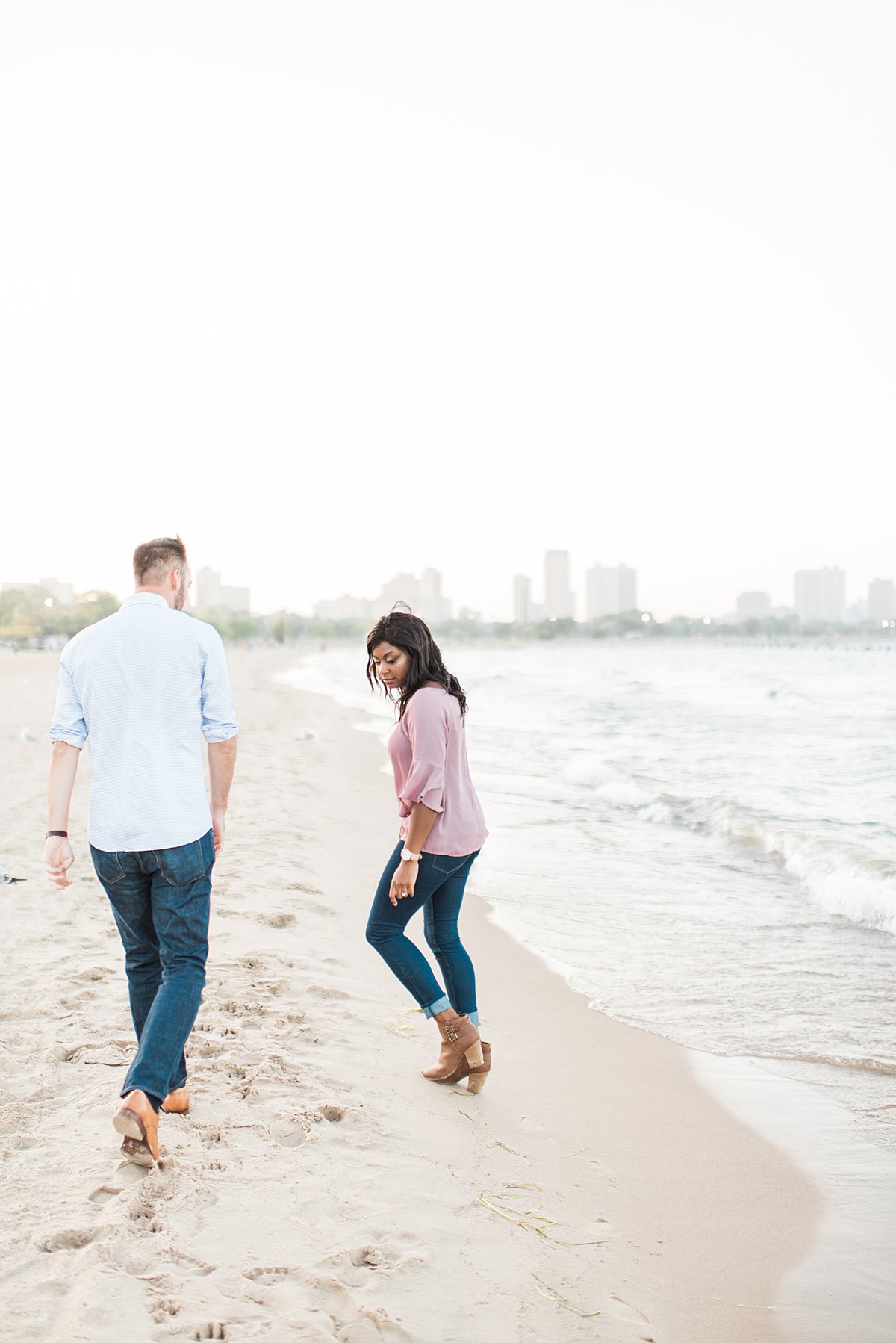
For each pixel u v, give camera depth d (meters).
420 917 5.87
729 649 193.50
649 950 5.27
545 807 9.99
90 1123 2.82
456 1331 2.03
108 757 2.67
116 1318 1.93
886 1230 2.57
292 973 4.40
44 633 130.25
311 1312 2.02
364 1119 2.97
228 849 7.20
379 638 3.27
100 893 5.80
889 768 13.24
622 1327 2.09
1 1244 2.18
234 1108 2.96
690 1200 2.70
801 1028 4.12
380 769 13.48
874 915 5.93
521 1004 4.38
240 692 35.00
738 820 8.68
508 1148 2.93
